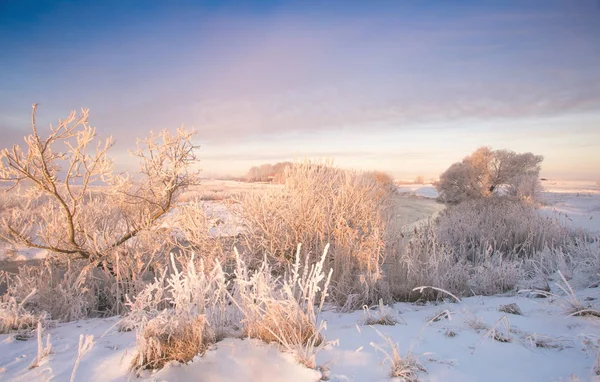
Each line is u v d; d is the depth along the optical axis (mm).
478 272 6023
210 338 2883
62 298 5016
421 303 4891
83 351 2521
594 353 2547
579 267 5789
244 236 6902
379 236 6160
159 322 2838
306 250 6281
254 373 2441
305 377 2371
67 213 5629
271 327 2967
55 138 5203
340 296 5027
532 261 6547
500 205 15375
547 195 28859
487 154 29172
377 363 2543
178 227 6676
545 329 3127
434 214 17750
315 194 7410
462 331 3172
